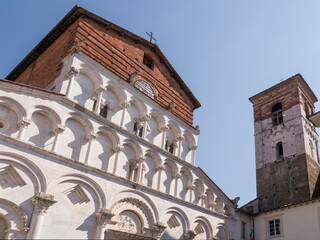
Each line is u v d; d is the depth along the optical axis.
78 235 22.12
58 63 29.12
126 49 33.62
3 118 21.34
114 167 26.17
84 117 25.56
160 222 27.45
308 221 32.81
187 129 35.44
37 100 23.08
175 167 31.88
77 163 23.45
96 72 28.14
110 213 23.59
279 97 52.91
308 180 42.34
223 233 33.94
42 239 20.31
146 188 27.67
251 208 40.69
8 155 20.44
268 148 49.62
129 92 30.28
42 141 22.73
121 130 27.80
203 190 33.72
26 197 20.42
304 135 46.38
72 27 31.42
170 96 36.31
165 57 37.28
